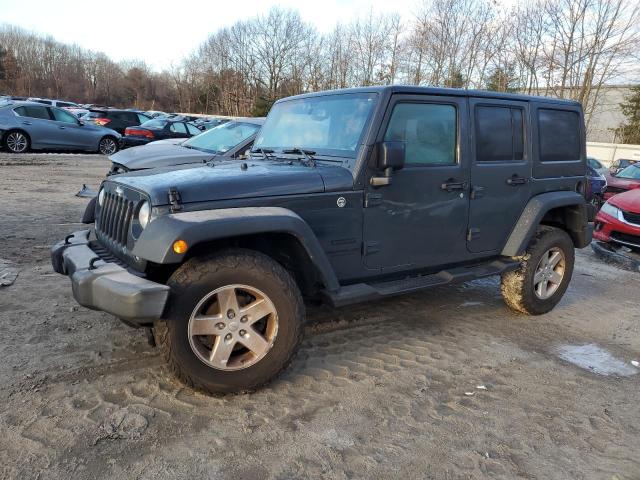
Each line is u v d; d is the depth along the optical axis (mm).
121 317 2791
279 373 3273
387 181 3664
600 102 37000
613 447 2945
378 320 4688
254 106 46094
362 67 37469
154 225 2908
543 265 4980
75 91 70438
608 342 4555
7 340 3756
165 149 8086
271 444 2779
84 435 2748
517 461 2770
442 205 4129
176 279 2951
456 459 2754
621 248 7891
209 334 3037
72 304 4469
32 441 2676
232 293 3055
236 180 3250
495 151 4484
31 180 11180
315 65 43500
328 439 2855
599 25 26953
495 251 4676
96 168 13852
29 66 71562
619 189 13211
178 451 2672
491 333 4570
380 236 3826
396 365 3811
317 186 3469
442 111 4090
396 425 3035
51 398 3070
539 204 4742
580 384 3699
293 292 3217
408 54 33094
